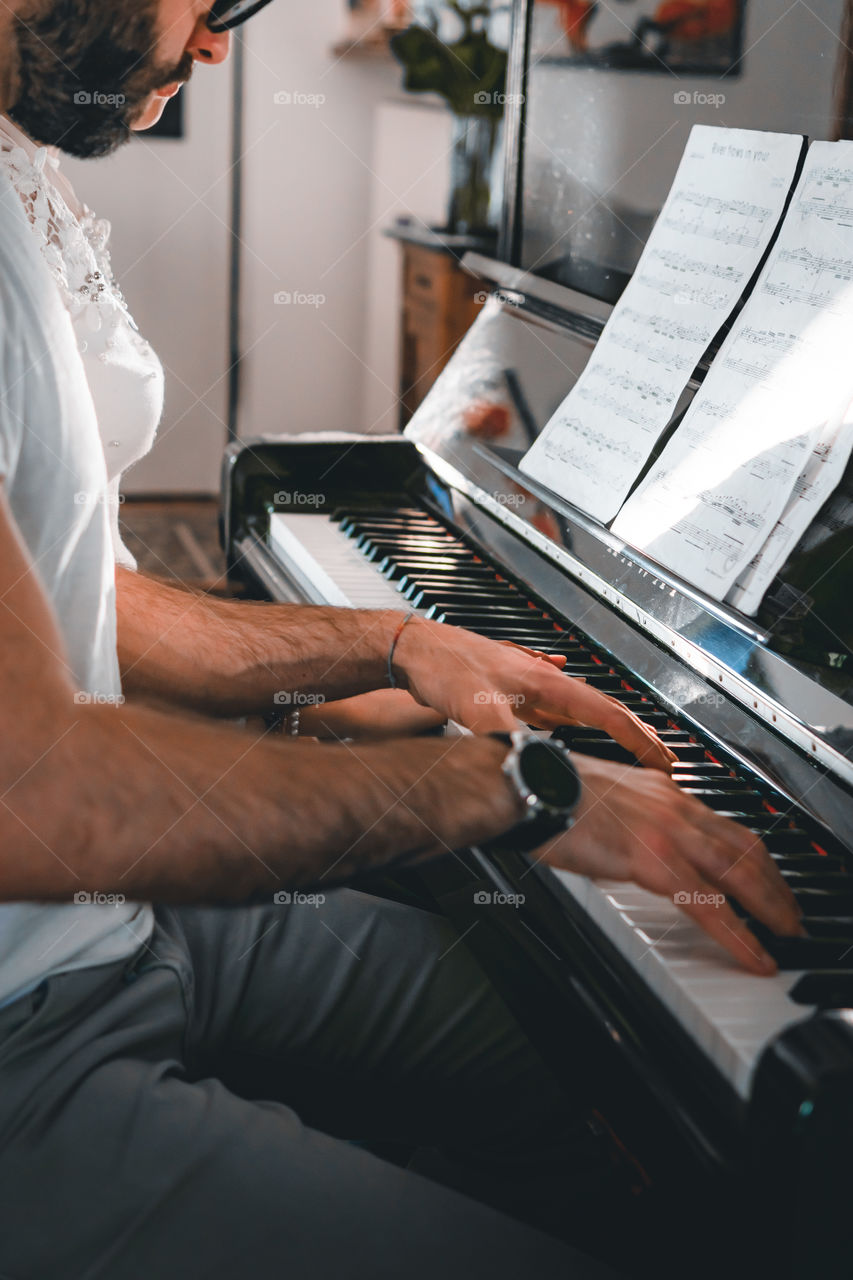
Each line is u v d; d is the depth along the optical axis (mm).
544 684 1002
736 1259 624
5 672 649
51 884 662
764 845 797
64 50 877
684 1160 665
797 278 1033
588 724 982
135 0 862
